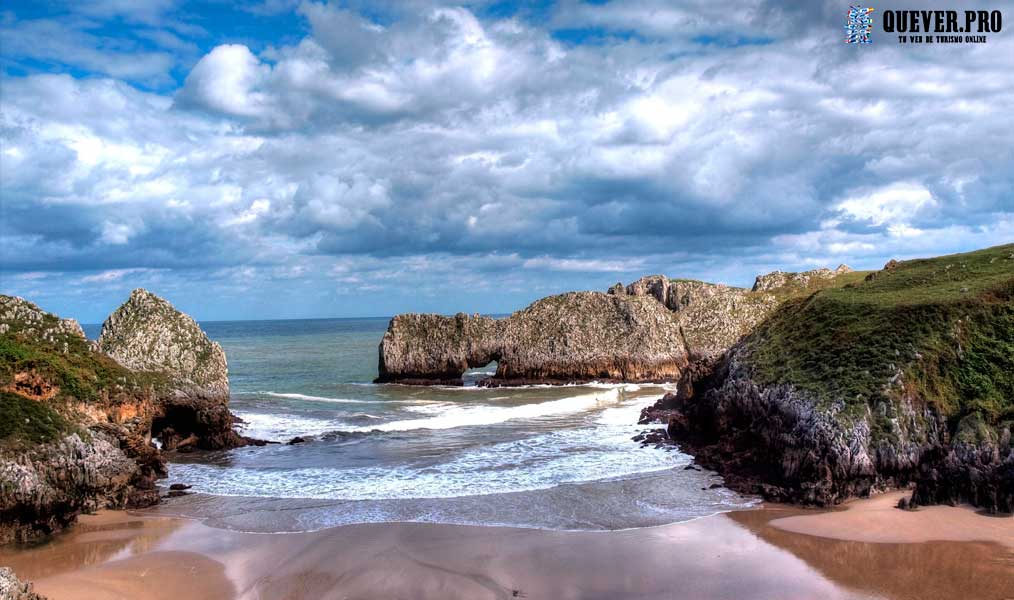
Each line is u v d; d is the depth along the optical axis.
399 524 25.58
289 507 28.06
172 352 47.06
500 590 19.88
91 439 28.70
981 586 19.56
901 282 41.81
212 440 41.22
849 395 30.31
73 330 38.03
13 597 16.77
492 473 33.06
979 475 26.16
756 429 34.34
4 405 26.94
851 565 21.27
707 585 20.03
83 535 24.91
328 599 19.50
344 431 45.12
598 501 28.31
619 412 52.56
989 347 31.25
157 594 19.83
